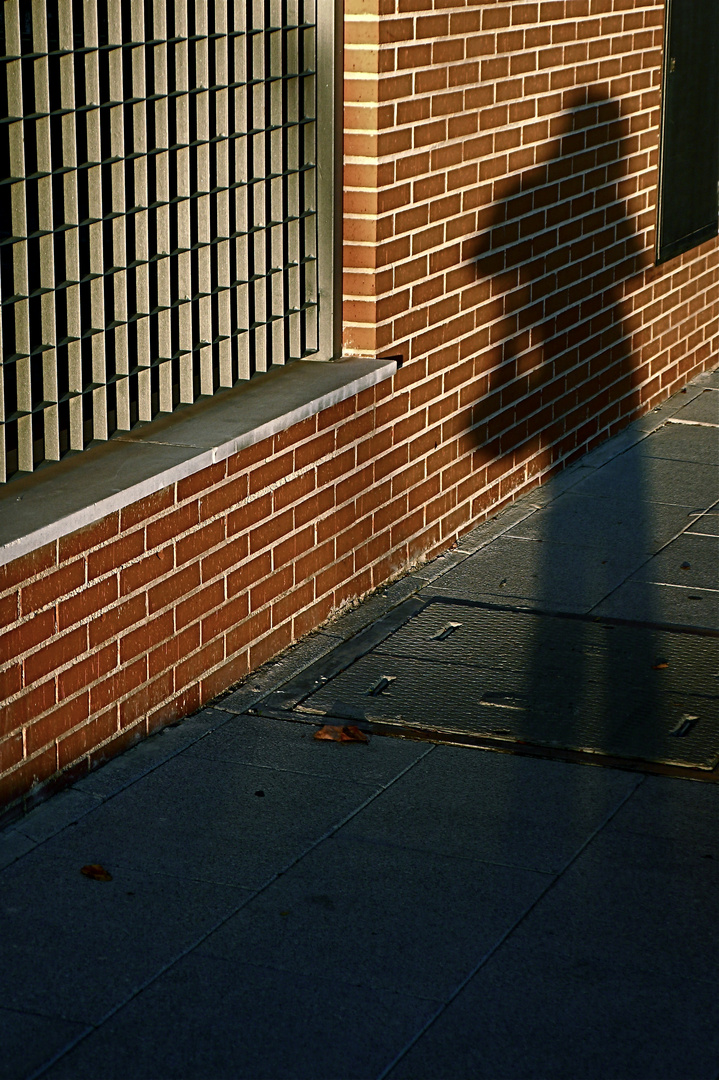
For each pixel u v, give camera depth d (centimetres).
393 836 457
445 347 692
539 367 800
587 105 813
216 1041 357
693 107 984
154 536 505
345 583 635
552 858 445
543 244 783
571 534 742
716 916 414
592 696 558
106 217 503
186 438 527
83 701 483
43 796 470
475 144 692
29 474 486
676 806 477
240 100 562
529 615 636
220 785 487
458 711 545
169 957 392
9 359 471
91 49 480
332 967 388
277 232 596
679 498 798
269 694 558
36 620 454
